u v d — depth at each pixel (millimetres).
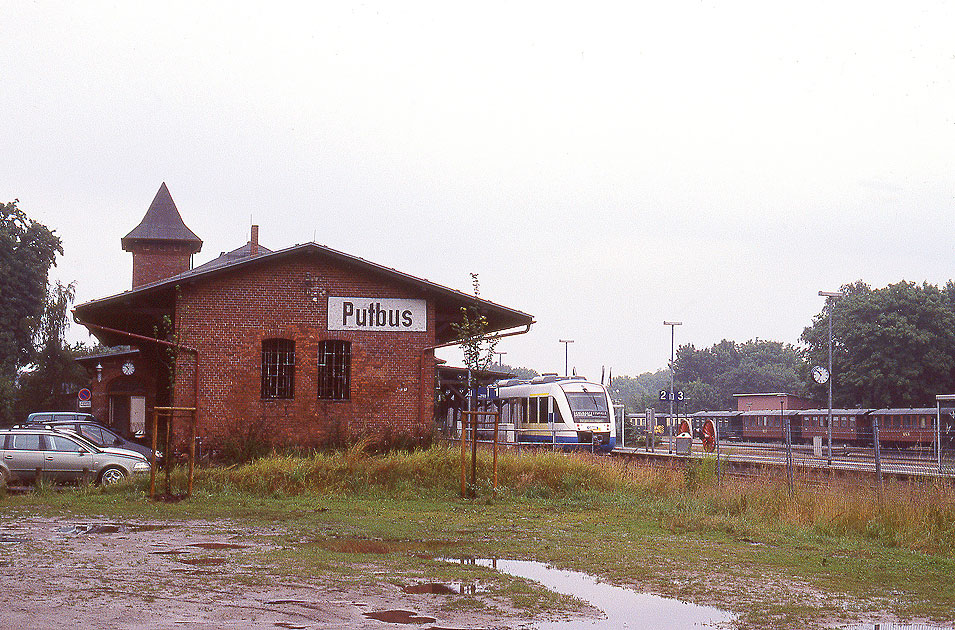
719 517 16062
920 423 51281
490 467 20906
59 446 22266
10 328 61062
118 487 19875
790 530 15055
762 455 36406
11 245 62000
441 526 14820
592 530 14594
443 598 8695
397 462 20953
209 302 25328
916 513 14992
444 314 28016
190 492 18641
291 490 19750
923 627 7988
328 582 9367
